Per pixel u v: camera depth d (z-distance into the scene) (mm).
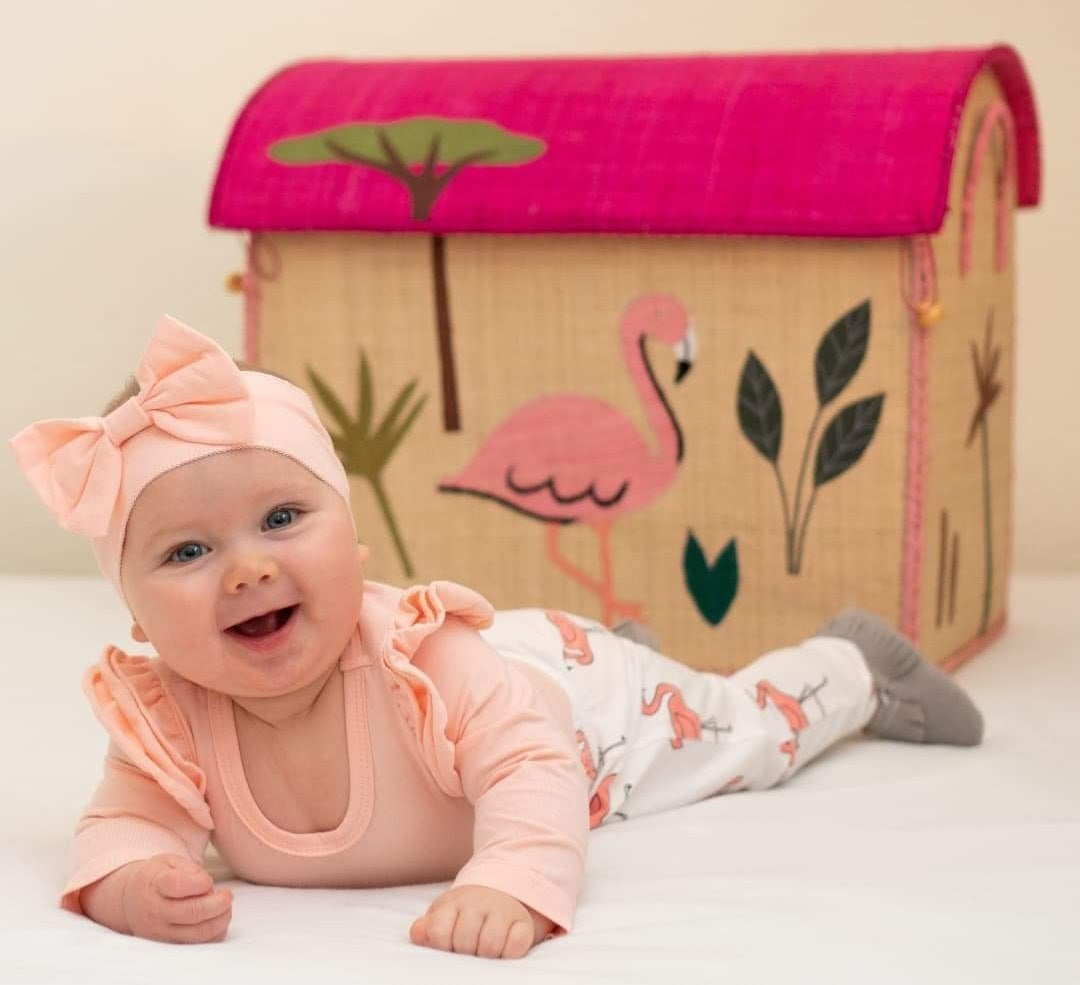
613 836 1154
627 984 803
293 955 862
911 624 1660
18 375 2391
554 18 2375
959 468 1768
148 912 905
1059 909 938
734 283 1704
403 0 2391
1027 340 2357
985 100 1769
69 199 2367
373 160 1839
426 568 1881
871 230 1604
